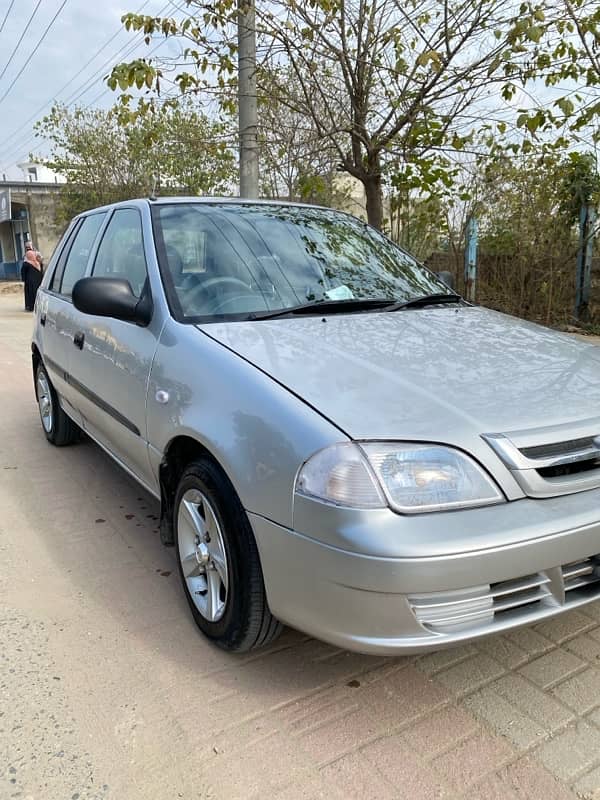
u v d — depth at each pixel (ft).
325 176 26.81
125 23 19.34
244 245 10.78
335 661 8.19
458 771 6.44
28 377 25.17
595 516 6.76
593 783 6.31
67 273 14.89
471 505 6.42
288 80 23.86
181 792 6.23
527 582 6.68
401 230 30.09
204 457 8.21
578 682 7.75
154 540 11.41
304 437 6.60
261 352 8.01
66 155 74.43
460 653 8.35
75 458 15.66
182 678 7.83
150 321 9.65
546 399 7.39
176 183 60.39
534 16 15.78
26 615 9.09
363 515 6.16
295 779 6.36
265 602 7.38
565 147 22.84
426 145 20.01
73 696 7.51
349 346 8.31
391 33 19.71
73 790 6.26
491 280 33.06
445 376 7.64
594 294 30.96
